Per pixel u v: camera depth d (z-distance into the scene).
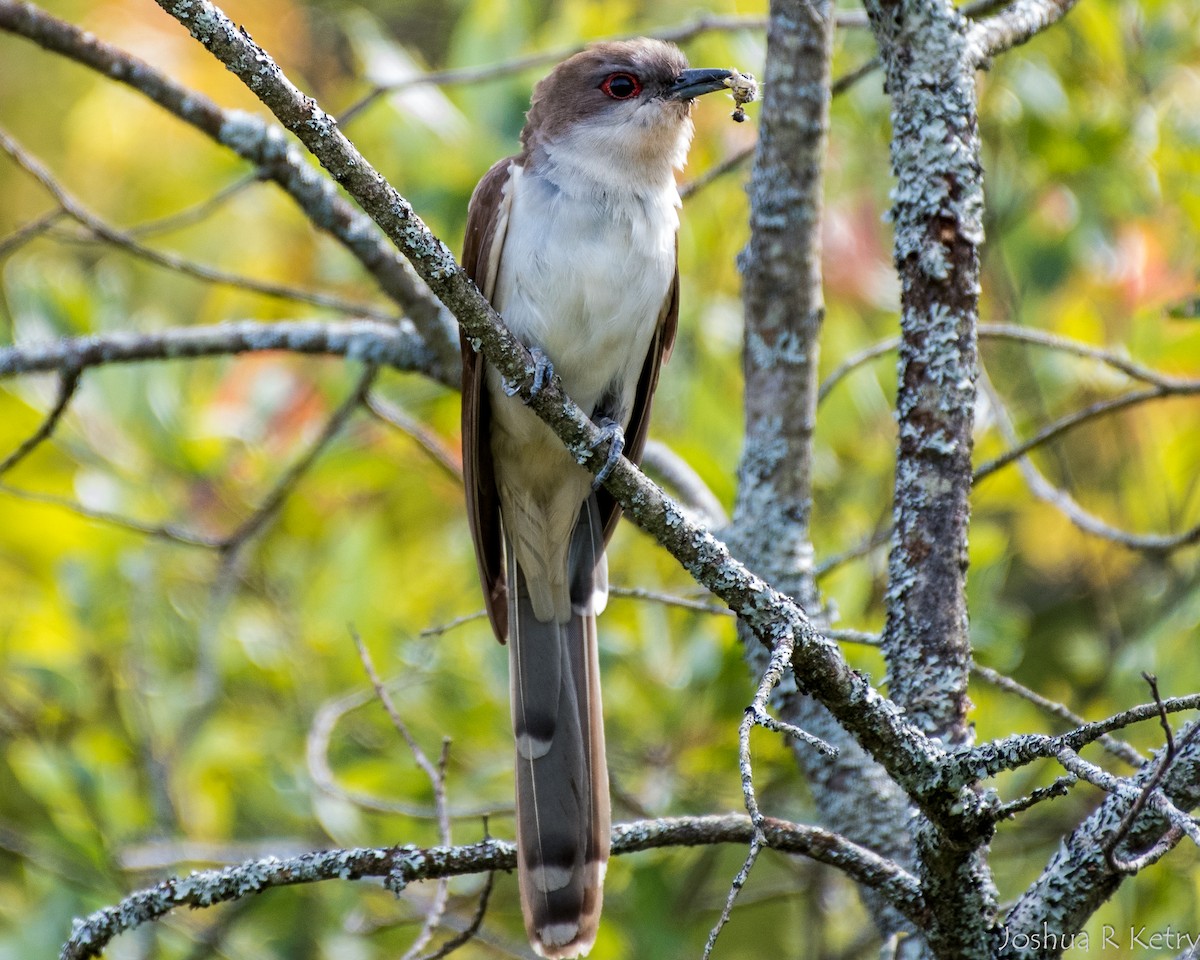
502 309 8.35
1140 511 11.46
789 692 8.20
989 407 10.67
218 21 5.28
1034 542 12.13
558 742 8.06
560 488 8.77
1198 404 11.47
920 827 5.84
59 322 11.46
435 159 10.98
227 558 10.01
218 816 10.66
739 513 8.41
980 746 5.50
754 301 8.34
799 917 11.48
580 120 8.41
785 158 8.13
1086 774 5.12
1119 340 11.23
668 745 10.12
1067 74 10.70
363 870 6.11
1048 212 11.09
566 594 8.67
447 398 11.62
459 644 10.77
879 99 10.87
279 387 11.88
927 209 6.25
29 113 14.79
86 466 11.49
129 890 10.01
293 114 5.47
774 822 6.11
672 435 11.09
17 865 11.73
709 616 10.11
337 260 12.00
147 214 13.09
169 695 10.88
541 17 12.96
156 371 11.55
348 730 10.71
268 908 10.02
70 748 10.70
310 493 11.83
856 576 10.17
